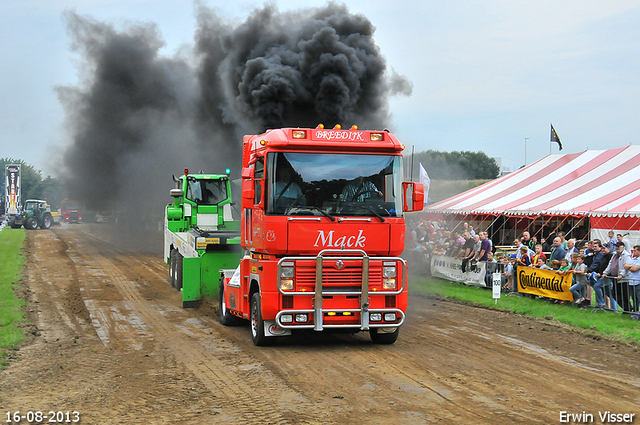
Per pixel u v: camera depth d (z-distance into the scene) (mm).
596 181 23328
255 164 10016
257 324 9742
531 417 6145
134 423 5941
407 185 9789
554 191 23938
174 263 17672
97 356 9086
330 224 9250
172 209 18875
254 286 10203
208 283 14383
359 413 6230
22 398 6840
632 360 8984
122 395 6961
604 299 13359
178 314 13305
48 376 7863
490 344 10086
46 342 10125
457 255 19828
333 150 9461
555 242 15242
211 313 13430
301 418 6062
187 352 9375
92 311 13562
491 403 6625
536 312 13242
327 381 7543
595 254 13969
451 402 6645
